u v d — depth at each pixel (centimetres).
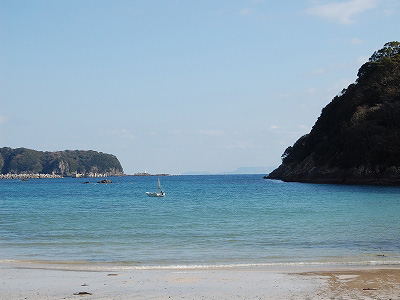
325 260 2103
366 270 1847
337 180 12475
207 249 2456
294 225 3525
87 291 1526
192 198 8075
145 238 2883
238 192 10125
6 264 2044
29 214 4884
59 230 3338
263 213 4666
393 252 2308
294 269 1894
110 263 2081
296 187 11694
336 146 13175
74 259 2188
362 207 5209
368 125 11925
